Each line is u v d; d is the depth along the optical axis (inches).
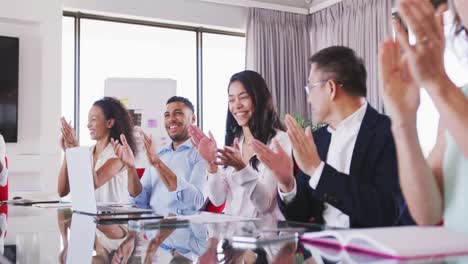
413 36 29.7
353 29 218.1
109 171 160.2
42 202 106.5
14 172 173.2
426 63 30.1
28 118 181.5
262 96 100.0
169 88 187.8
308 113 240.2
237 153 96.2
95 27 212.8
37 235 44.6
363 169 76.3
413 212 38.4
